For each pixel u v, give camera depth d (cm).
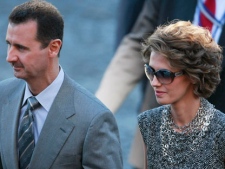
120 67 1523
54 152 1125
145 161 1151
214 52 1080
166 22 1488
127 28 1669
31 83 1138
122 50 1530
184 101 1098
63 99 1144
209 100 1402
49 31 1109
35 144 1145
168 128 1116
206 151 1095
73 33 3606
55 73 1144
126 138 2459
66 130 1128
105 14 3850
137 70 1521
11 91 1191
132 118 2636
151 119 1136
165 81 1073
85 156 1125
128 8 1659
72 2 3984
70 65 3219
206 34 1082
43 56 1116
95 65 3231
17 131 1159
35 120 1152
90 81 3047
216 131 1094
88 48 3428
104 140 1127
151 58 1080
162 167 1118
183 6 1477
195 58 1067
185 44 1062
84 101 1144
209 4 1454
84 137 1126
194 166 1098
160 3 1509
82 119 1130
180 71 1073
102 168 1121
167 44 1063
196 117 1104
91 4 3969
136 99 2800
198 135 1099
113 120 1149
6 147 1161
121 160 1157
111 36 3581
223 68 1381
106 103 1499
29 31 1098
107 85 1516
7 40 1108
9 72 3084
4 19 3694
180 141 1107
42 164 1127
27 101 1159
